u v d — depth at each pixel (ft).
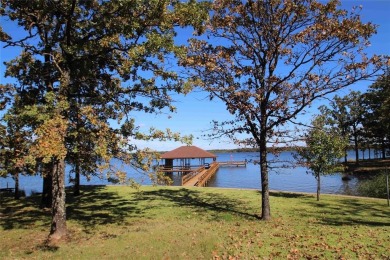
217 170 239.09
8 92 40.65
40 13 38.50
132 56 33.01
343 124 178.09
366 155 353.31
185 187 83.71
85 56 36.99
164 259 27.25
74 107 35.42
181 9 35.70
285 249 29.37
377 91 161.79
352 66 38.93
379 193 89.61
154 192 73.77
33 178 203.00
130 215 48.11
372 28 38.32
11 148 36.68
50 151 26.99
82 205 57.16
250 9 42.19
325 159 63.05
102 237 34.96
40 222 43.16
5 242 33.63
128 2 33.88
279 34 41.81
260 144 45.24
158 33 36.24
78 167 50.49
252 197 65.67
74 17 37.81
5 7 38.47
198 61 41.47
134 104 40.68
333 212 50.65
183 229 37.99
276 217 46.34
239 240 32.40
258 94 41.09
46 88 42.16
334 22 39.09
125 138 36.24
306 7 40.42
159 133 35.78
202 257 27.61
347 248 29.27
